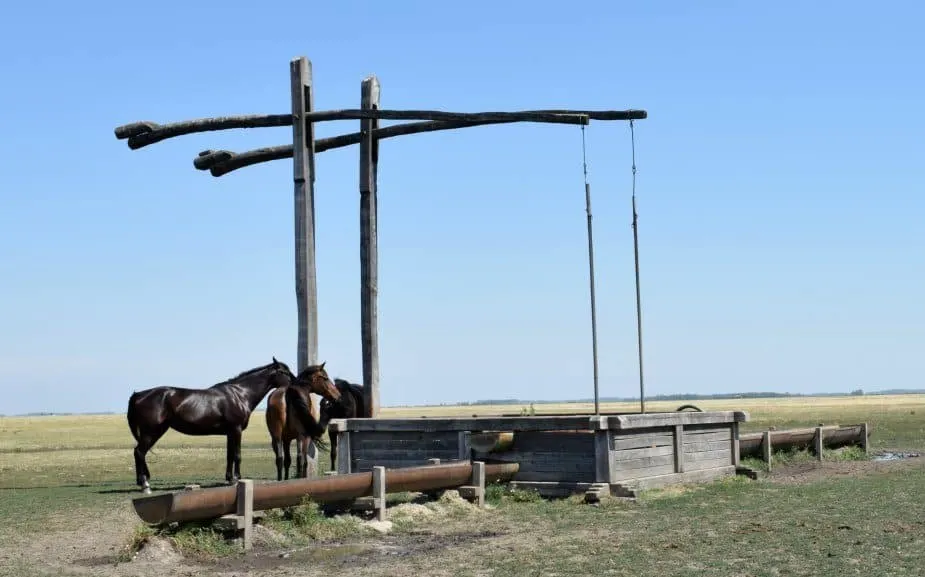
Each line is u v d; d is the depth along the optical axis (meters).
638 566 10.78
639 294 18.45
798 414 85.19
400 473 15.10
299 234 20.75
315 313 20.94
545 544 12.48
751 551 11.58
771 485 19.05
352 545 12.88
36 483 23.59
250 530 12.61
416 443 18.48
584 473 17.33
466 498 16.42
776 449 24.12
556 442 17.56
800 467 23.56
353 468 19.00
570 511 15.66
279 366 21.88
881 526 13.31
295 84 20.88
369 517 14.65
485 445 17.61
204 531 12.51
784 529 13.21
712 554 11.44
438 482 15.89
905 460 25.78
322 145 21.81
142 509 11.87
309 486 13.70
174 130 21.09
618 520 14.52
